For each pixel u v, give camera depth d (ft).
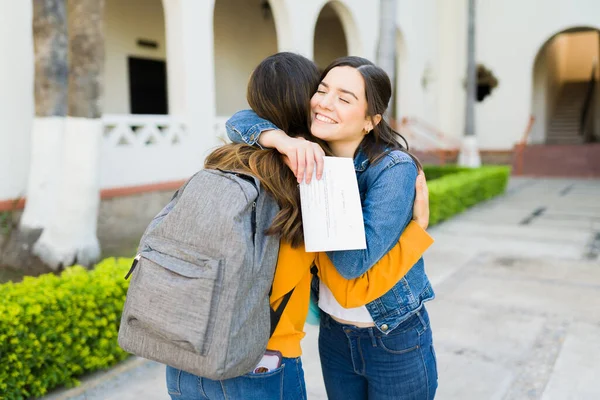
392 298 4.65
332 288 4.44
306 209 3.94
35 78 14.85
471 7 43.75
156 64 32.53
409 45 43.75
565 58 65.41
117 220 20.75
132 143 21.36
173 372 4.19
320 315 5.21
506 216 26.37
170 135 22.88
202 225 3.72
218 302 3.58
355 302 4.36
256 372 4.00
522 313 12.59
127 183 21.20
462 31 49.98
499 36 48.93
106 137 20.44
